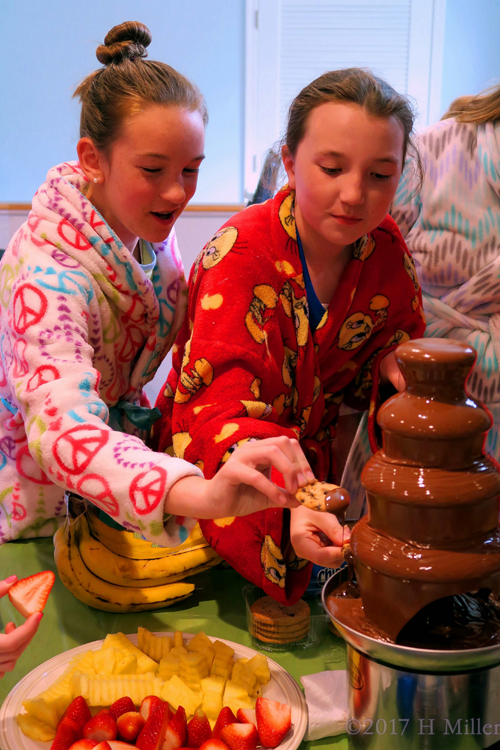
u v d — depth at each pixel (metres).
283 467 0.60
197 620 0.87
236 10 3.73
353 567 0.62
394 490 0.51
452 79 3.98
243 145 3.91
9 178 3.79
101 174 0.91
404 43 3.81
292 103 0.84
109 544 0.91
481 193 1.20
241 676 0.70
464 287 1.20
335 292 0.95
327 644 0.81
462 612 0.57
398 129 0.77
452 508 0.50
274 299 0.89
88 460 0.70
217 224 2.74
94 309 0.93
